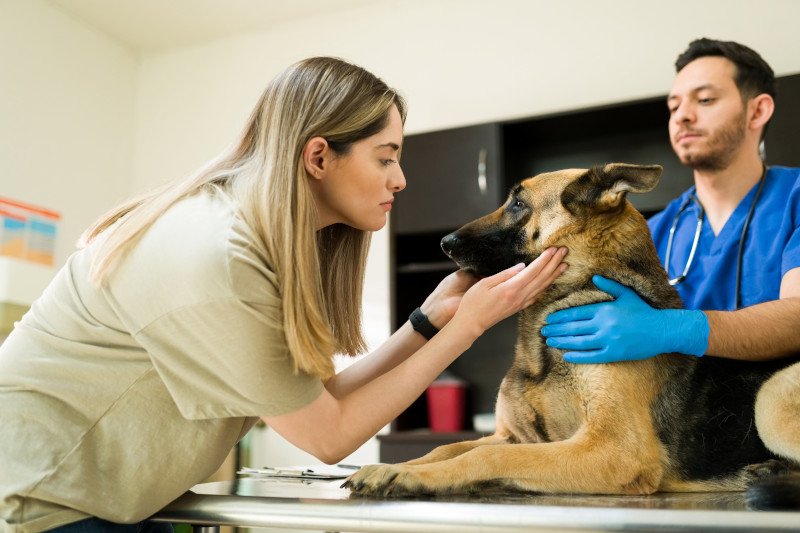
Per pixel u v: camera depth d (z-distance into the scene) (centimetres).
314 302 99
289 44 383
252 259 95
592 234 130
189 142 397
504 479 102
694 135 175
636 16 312
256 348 93
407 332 133
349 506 90
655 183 122
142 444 99
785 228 160
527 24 332
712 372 125
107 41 394
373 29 364
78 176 367
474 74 339
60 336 103
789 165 243
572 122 292
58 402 100
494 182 286
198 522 100
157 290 95
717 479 114
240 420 107
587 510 80
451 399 285
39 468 94
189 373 95
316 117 107
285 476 143
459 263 141
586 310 123
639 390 115
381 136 114
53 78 355
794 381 116
